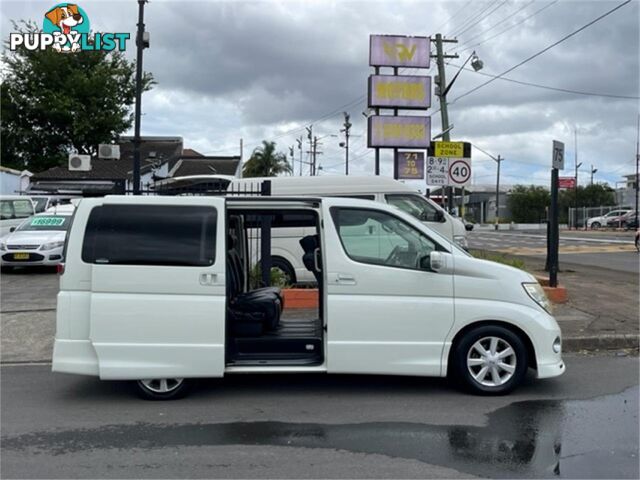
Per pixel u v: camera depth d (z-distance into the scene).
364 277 6.11
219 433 5.23
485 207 83.75
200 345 5.96
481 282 6.20
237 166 54.25
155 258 5.98
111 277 5.94
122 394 6.43
